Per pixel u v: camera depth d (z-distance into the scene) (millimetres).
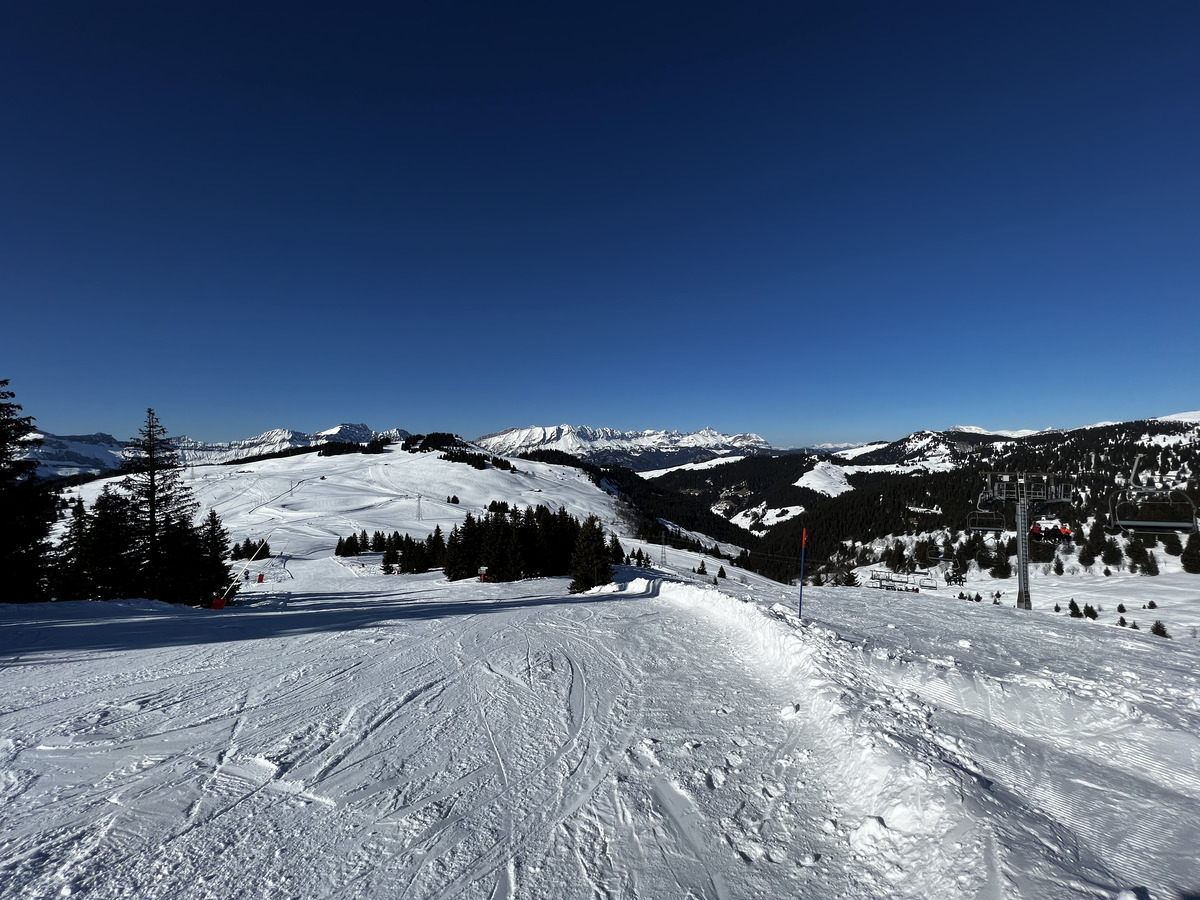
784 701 6887
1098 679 6844
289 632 12266
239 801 4523
